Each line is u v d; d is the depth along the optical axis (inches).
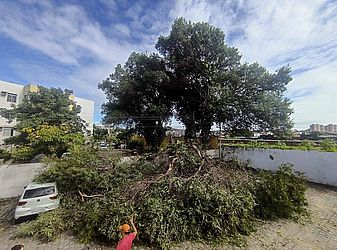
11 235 219.5
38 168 378.0
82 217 227.1
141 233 190.7
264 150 510.0
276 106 564.1
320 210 269.1
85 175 287.1
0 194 352.5
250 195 229.1
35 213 247.8
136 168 318.3
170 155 316.5
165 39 661.9
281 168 316.5
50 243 199.2
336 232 209.6
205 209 203.6
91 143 496.7
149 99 689.0
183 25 631.8
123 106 684.7
